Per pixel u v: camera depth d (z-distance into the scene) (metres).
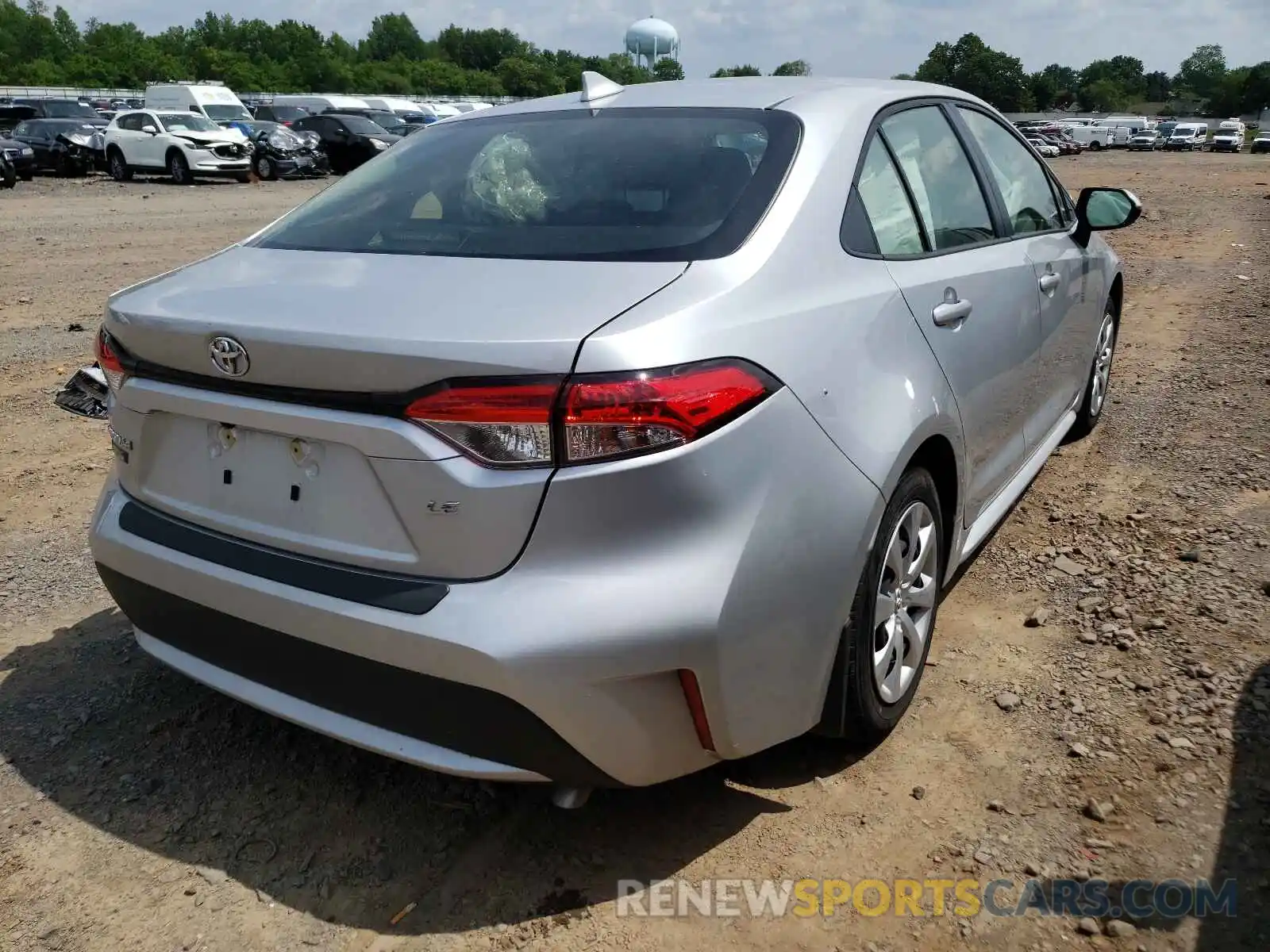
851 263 2.65
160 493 2.60
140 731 3.00
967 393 3.04
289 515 2.32
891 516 2.62
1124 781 2.66
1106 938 2.19
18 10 119.19
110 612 3.69
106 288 9.99
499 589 2.07
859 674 2.56
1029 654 3.28
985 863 2.40
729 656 2.17
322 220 2.97
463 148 3.15
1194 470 4.76
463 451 2.05
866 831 2.53
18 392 6.37
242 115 37.97
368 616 2.14
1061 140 53.72
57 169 26.33
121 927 2.29
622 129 2.97
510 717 2.08
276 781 2.78
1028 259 3.67
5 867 2.46
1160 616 3.46
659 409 2.03
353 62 142.25
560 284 2.28
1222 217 15.57
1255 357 6.75
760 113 2.90
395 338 2.08
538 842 2.53
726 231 2.46
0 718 3.04
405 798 2.71
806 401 2.30
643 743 2.17
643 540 2.07
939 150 3.38
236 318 2.29
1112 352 5.50
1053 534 4.15
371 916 2.31
